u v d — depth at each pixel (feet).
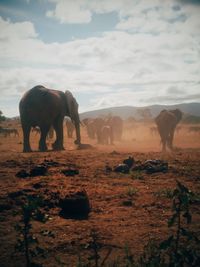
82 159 48.75
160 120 76.84
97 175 38.60
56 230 22.54
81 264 16.90
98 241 20.63
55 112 72.38
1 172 39.91
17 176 37.63
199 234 21.47
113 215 25.70
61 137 75.25
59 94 75.36
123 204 28.22
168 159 48.03
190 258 13.93
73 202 25.76
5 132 132.16
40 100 70.33
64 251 19.38
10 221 24.32
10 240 20.94
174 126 78.02
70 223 23.95
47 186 32.83
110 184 34.76
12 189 31.63
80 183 34.63
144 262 15.58
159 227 22.90
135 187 33.58
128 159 43.91
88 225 23.49
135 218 24.93
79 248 19.74
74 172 38.96
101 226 23.29
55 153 56.34
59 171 39.65
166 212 26.11
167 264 14.48
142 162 44.21
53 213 26.02
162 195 30.35
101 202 28.81
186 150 71.41
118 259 18.08
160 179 37.06
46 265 17.72
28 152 64.69
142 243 20.24
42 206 26.96
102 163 45.27
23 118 70.95
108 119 127.24
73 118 78.54
